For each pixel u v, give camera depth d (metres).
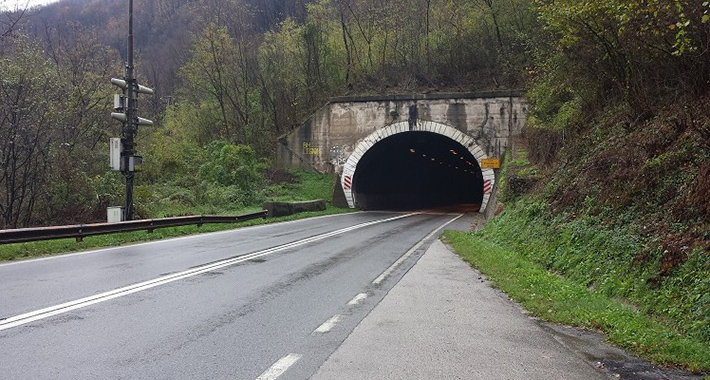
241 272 10.16
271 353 5.12
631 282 8.18
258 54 47.72
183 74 50.16
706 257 7.12
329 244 16.03
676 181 9.75
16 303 7.00
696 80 11.58
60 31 38.91
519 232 15.69
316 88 45.34
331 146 40.53
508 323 6.65
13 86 25.11
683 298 6.88
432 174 60.44
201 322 6.26
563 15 14.08
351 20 47.06
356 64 45.56
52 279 8.97
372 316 6.82
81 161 27.38
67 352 4.97
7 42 23.67
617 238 9.74
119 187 26.19
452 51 41.06
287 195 37.59
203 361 4.82
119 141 18.52
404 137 41.34
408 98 38.66
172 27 65.69
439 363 4.95
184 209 28.89
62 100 27.47
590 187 13.29
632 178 11.30
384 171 47.78
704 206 8.16
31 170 26.36
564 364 5.04
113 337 5.52
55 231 14.09
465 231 22.17
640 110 13.91
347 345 5.46
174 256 12.48
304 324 6.30
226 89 47.06
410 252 14.44
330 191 39.00
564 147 20.09
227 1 48.44
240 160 37.75
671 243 8.01
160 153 39.53
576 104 20.80
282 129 45.62
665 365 5.11
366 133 39.62
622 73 15.09
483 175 36.69
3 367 4.51
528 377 4.62
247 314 6.74
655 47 12.04
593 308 7.24
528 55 36.22
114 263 11.11
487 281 9.89
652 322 6.61
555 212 14.34
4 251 11.95
